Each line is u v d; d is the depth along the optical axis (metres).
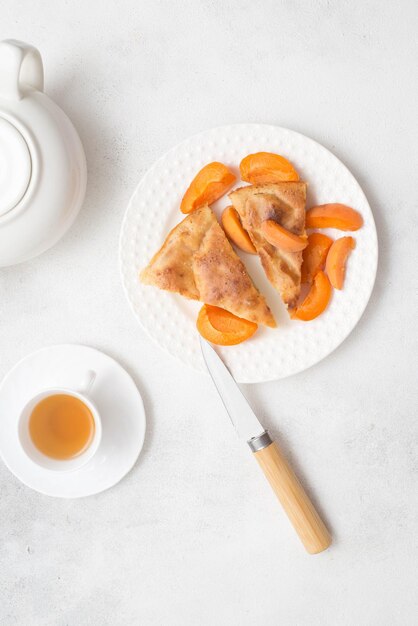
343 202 0.80
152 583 0.84
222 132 0.80
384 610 0.83
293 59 0.82
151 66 0.83
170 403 0.83
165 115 0.83
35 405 0.79
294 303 0.79
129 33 0.83
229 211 0.80
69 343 0.83
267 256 0.79
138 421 0.82
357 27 0.82
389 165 0.82
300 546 0.83
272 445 0.80
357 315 0.79
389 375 0.83
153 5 0.83
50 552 0.84
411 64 0.82
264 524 0.83
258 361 0.80
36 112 0.74
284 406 0.83
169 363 0.83
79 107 0.83
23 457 0.82
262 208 0.78
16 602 0.84
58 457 0.79
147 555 0.84
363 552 0.83
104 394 0.82
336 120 0.82
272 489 0.81
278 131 0.80
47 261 0.83
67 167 0.75
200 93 0.83
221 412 0.83
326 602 0.83
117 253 0.83
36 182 0.73
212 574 0.84
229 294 0.78
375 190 0.82
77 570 0.84
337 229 0.80
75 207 0.77
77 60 0.83
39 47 0.83
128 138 0.83
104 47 0.83
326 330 0.80
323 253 0.80
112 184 0.83
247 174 0.79
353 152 0.82
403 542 0.83
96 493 0.82
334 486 0.83
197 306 0.81
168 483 0.84
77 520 0.84
